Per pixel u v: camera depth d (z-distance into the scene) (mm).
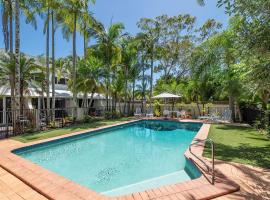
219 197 4289
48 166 8023
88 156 9414
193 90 22328
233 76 15711
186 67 31469
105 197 4387
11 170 5945
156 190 4621
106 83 21312
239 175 5367
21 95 15414
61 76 25750
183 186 4754
